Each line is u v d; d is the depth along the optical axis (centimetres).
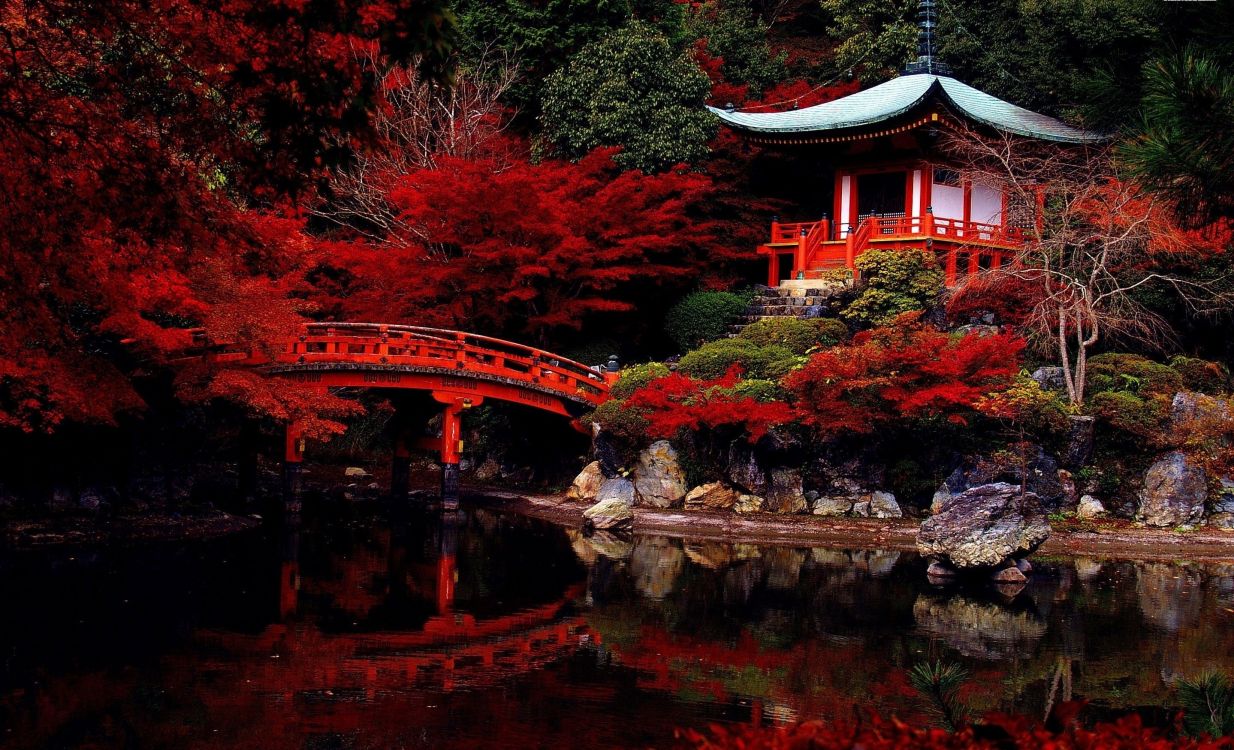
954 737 479
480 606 1691
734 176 3641
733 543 2270
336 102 889
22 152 1058
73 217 1083
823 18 4638
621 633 1534
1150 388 2483
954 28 3916
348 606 1667
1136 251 2712
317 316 3259
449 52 864
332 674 1309
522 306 3145
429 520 2536
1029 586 1859
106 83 1061
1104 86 881
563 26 3622
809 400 2370
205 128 1043
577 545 2244
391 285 2952
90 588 1709
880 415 2359
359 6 854
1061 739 482
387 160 3269
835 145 3378
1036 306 2588
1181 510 2330
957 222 3253
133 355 2197
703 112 3397
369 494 2919
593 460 2792
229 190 1748
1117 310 2559
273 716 1147
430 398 2733
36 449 2150
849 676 1326
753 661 1388
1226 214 801
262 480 3008
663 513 2512
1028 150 3209
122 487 2275
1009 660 1388
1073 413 2425
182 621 1538
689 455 2594
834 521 2405
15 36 1166
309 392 2298
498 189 2748
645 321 3312
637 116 3312
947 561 1925
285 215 2478
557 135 3388
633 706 1205
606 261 3055
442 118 3469
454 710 1181
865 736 479
